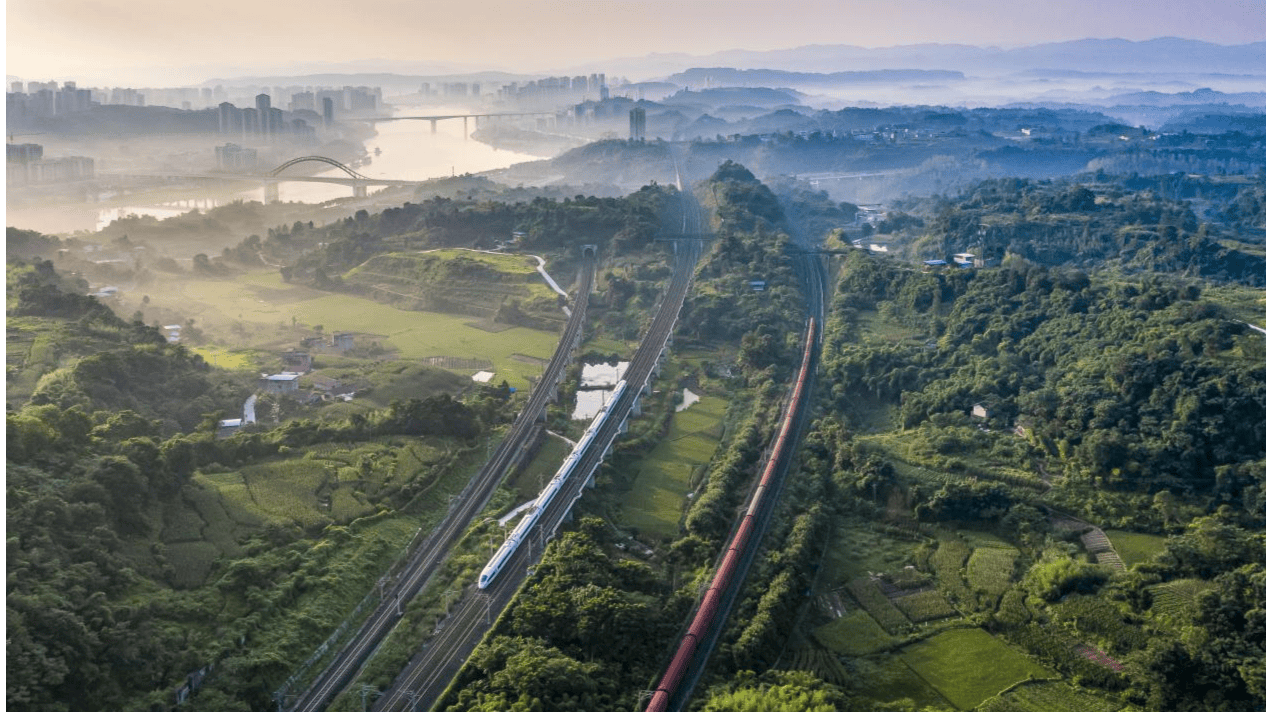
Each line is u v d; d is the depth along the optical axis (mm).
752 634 166000
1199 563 187500
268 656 155500
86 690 141250
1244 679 155000
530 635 159875
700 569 191500
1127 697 160250
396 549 196125
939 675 166750
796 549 195375
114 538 174125
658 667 157750
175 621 160625
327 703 149750
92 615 151000
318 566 182750
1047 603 183375
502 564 184625
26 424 190750
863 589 191875
